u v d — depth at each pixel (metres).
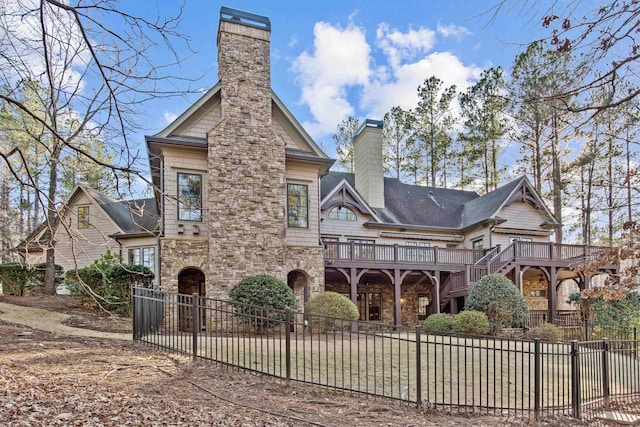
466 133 31.50
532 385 8.25
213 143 14.38
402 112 35.72
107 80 4.93
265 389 6.63
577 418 7.02
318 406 6.17
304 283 16.95
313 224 16.61
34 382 5.45
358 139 23.83
